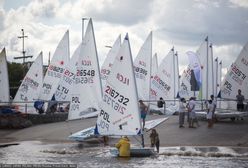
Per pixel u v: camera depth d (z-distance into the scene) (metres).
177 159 30.53
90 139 38.00
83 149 35.31
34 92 57.25
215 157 31.27
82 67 39.81
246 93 43.69
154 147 33.25
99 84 39.88
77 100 39.69
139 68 54.09
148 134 40.00
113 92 32.28
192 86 47.91
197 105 48.34
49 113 54.22
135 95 31.91
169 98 56.75
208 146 34.81
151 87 56.22
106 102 32.44
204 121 44.34
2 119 48.03
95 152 33.69
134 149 31.58
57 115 54.09
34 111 54.44
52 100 52.88
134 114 31.88
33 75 57.44
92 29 40.00
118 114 32.16
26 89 57.31
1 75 56.28
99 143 37.91
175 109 54.88
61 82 52.97
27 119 50.00
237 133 38.44
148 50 54.28
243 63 43.56
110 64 55.47
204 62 52.19
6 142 40.16
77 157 31.77
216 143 35.66
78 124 47.22
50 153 33.84
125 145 31.47
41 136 42.72
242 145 34.97
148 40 54.28
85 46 39.84
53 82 56.62
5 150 35.50
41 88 56.84
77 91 39.72
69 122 49.38
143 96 54.06
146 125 41.09
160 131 40.19
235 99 43.75
